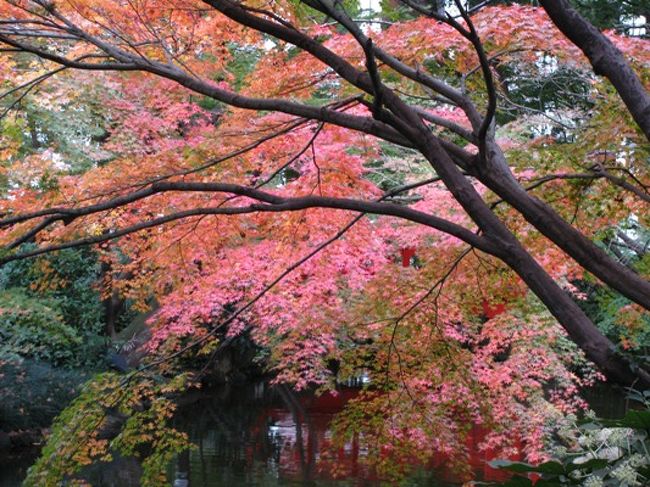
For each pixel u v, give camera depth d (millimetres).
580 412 8617
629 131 4293
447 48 4605
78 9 4234
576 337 2766
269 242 5961
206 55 6207
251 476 8406
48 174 4430
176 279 5547
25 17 4477
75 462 4531
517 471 2090
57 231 4602
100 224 4828
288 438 10531
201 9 4172
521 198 3152
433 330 5246
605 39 2621
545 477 2111
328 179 5082
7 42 3572
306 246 5719
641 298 2887
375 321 5359
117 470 8633
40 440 9734
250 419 12023
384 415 5281
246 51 8148
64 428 4535
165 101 6348
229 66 8016
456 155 3338
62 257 11336
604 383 11766
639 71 4223
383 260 6383
